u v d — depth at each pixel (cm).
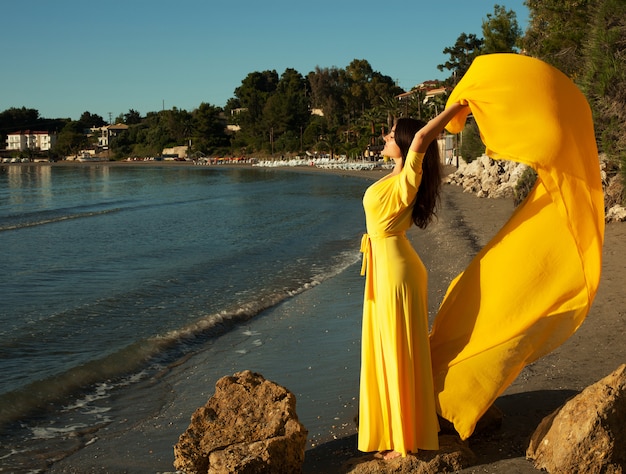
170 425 594
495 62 394
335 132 11525
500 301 414
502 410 497
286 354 797
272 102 13975
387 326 407
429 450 407
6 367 785
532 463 401
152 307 1108
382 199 407
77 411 639
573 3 2872
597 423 364
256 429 415
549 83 387
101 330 962
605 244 1298
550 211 411
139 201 4288
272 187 5572
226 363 782
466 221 2092
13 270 1554
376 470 404
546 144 385
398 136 419
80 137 19538
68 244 2072
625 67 1609
